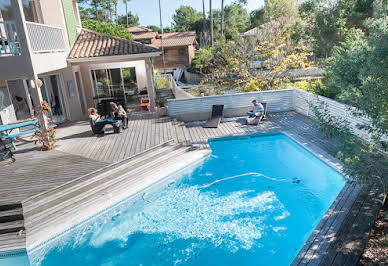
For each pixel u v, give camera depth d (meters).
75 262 6.33
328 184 8.88
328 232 6.07
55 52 13.44
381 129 6.14
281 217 7.51
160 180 9.50
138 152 10.27
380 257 5.24
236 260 6.22
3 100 12.02
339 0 24.78
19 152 10.74
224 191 8.89
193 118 15.72
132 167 9.80
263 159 10.96
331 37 25.42
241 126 14.19
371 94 6.06
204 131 13.71
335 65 12.08
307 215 7.52
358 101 6.45
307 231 6.92
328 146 11.02
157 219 7.69
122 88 17.77
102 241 6.94
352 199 7.23
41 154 10.44
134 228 7.38
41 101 10.70
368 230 6.01
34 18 14.41
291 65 20.91
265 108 15.03
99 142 11.57
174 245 6.75
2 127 10.72
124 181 9.30
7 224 7.08
